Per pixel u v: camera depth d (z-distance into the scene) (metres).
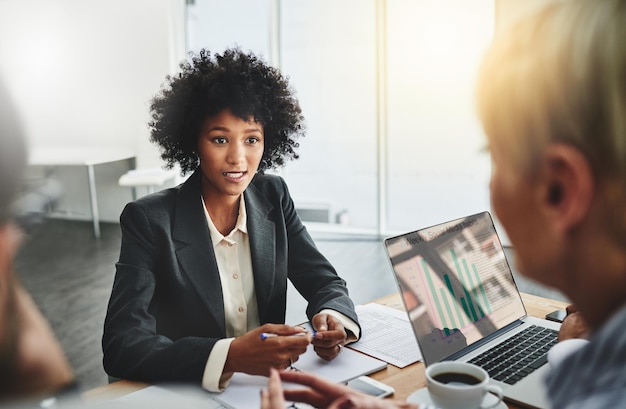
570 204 0.35
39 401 0.31
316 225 5.22
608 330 0.36
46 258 4.04
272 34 4.92
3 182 0.25
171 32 4.98
